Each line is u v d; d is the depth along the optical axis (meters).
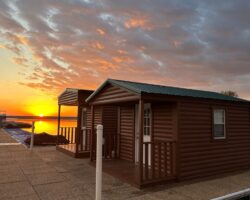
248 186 5.40
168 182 5.58
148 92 5.28
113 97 6.68
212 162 6.62
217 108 6.99
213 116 6.82
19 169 6.76
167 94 5.58
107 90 7.09
